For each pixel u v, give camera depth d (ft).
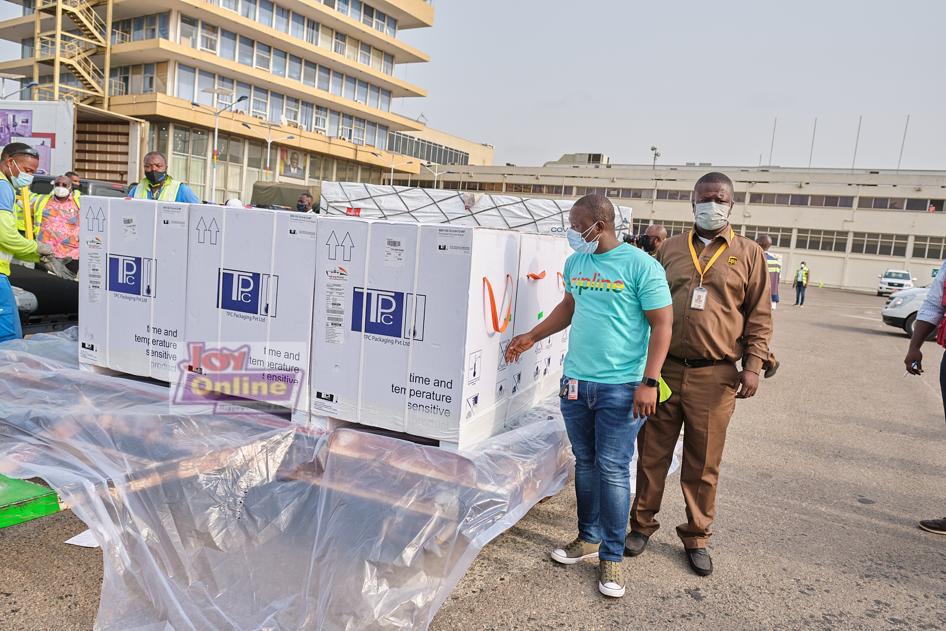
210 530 7.98
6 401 9.35
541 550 10.27
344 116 137.08
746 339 9.57
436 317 7.93
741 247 9.45
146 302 9.74
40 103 31.04
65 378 10.07
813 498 13.41
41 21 113.09
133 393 9.59
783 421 19.86
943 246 144.56
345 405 8.57
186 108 103.19
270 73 116.57
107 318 10.12
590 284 8.68
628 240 21.26
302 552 7.93
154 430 8.60
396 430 8.32
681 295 9.53
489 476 7.94
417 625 6.97
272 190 58.59
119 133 34.65
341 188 23.95
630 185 172.86
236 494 8.25
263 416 8.97
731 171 163.63
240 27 108.58
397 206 23.13
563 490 12.76
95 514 7.59
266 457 8.48
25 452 8.55
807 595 9.45
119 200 9.87
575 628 8.18
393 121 144.97
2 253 12.12
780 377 27.27
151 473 8.07
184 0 98.32
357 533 7.64
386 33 137.69
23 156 12.34
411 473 7.98
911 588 9.81
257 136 116.06
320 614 7.06
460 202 22.39
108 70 102.58
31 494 7.15
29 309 14.26
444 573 7.27
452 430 7.99
